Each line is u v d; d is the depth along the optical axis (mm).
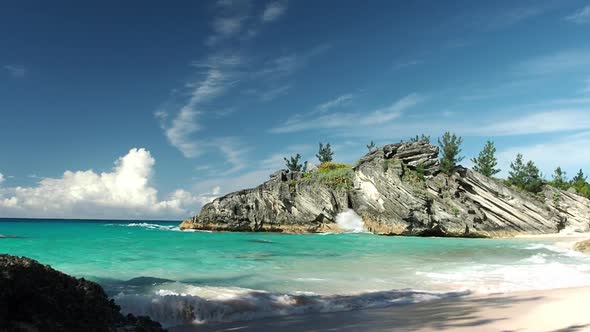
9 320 5914
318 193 54781
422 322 8930
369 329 8297
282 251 25297
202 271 16016
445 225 49250
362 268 17828
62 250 22688
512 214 51656
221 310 9508
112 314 7363
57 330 6203
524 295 12508
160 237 36656
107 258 19344
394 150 56656
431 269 17828
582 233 52344
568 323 8703
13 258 6816
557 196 58625
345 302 10969
